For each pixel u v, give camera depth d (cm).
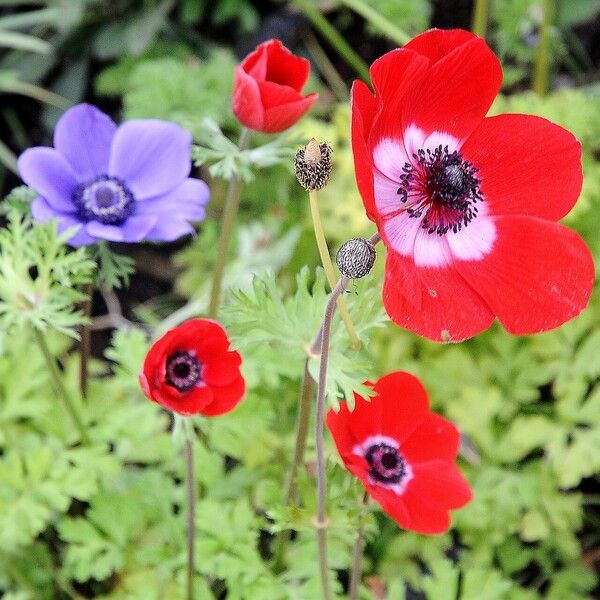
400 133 56
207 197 65
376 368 75
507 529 72
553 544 73
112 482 73
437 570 69
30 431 74
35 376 72
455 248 57
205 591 68
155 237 64
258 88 61
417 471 60
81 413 71
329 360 59
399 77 54
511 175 57
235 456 71
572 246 56
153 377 57
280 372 70
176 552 69
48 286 63
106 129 65
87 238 63
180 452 71
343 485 63
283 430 73
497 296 56
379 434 60
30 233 64
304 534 69
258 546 73
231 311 60
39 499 70
